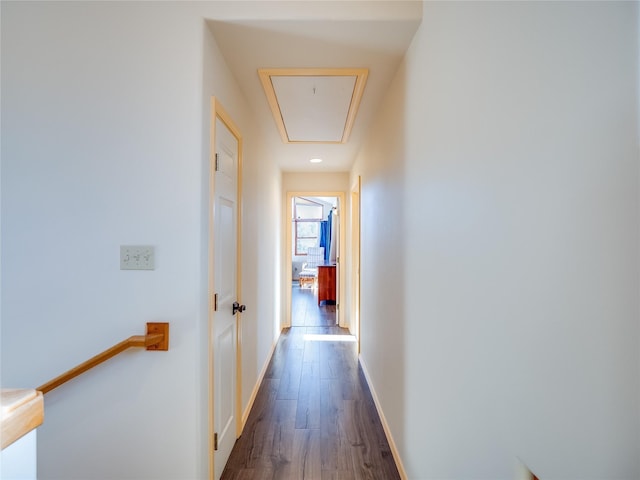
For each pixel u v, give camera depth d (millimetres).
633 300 491
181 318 1407
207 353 1483
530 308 722
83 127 1429
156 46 1439
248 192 2398
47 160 1429
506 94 820
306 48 1696
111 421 1405
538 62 700
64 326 1419
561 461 629
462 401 1066
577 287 589
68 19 1443
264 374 3127
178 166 1418
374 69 1911
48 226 1424
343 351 3807
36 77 1435
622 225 506
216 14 1464
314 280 9133
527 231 733
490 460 894
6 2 1440
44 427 1396
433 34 1350
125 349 1333
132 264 1412
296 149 3557
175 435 1402
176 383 1402
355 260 4461
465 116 1055
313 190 4852
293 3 1484
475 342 983
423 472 1452
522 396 752
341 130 2938
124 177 1423
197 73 1435
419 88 1526
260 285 2938
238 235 2086
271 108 2434
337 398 2664
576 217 591
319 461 1906
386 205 2215
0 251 1424
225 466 1838
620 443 511
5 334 1422
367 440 2113
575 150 595
